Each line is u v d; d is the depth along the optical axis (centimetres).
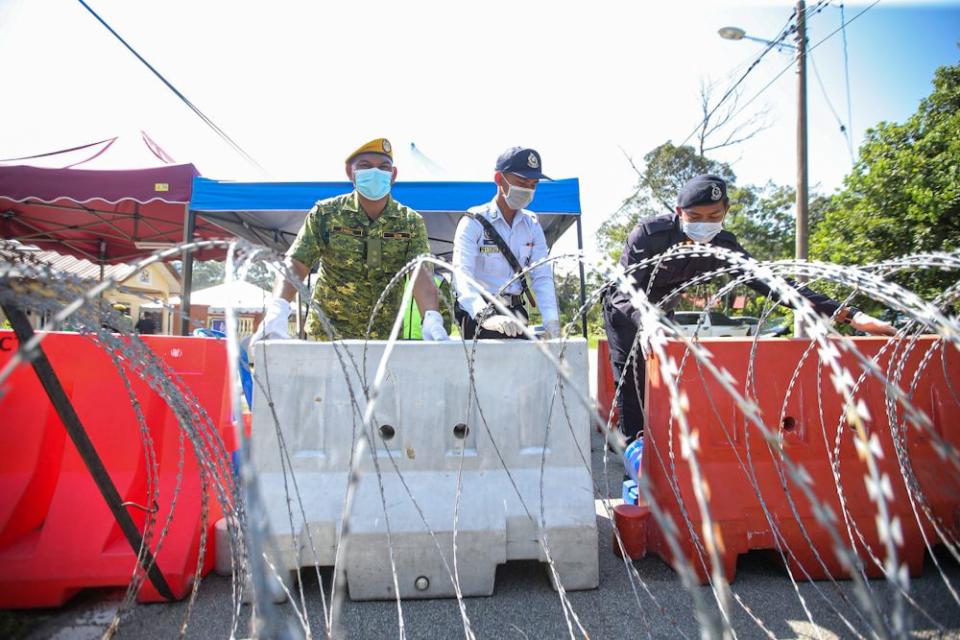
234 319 104
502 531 262
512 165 351
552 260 184
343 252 350
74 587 251
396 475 269
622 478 459
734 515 275
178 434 284
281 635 86
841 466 285
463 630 232
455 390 277
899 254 924
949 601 249
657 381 300
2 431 278
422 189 722
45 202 817
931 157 913
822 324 136
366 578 256
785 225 3325
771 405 288
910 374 296
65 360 282
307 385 273
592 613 245
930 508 279
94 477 201
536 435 278
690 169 3162
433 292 351
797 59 1295
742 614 242
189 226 712
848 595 256
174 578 255
